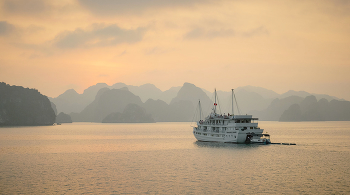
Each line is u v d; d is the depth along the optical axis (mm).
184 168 90438
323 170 86312
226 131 142875
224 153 117250
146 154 122188
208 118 156375
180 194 64438
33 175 82625
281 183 72438
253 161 100125
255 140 142375
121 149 142375
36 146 159125
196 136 166250
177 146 150000
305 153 117000
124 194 64688
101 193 65438
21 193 65750
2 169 91250
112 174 83250
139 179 77250
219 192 65688
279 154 114312
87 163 101562
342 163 96625
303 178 77062
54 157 116250
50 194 64938
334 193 64688
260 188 68438
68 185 71875
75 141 191250
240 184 71688
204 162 99500
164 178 78062
